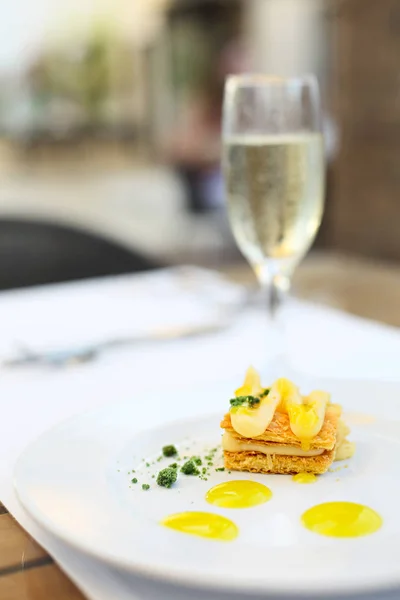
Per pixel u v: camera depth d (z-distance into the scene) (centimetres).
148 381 61
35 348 67
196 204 253
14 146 308
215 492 43
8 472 46
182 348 68
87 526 38
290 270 66
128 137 313
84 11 305
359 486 43
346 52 175
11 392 59
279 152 61
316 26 264
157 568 35
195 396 53
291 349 67
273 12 281
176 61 303
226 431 46
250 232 63
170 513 41
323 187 65
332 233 187
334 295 86
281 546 38
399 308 80
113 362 65
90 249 113
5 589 37
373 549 36
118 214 258
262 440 45
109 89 312
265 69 290
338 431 46
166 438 49
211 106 283
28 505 40
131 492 43
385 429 49
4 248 111
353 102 174
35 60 304
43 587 37
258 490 43
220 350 68
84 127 312
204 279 91
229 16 301
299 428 44
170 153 267
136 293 86
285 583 34
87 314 79
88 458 45
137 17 309
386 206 167
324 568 35
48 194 279
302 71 271
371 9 166
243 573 34
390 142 164
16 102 306
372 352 66
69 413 55
